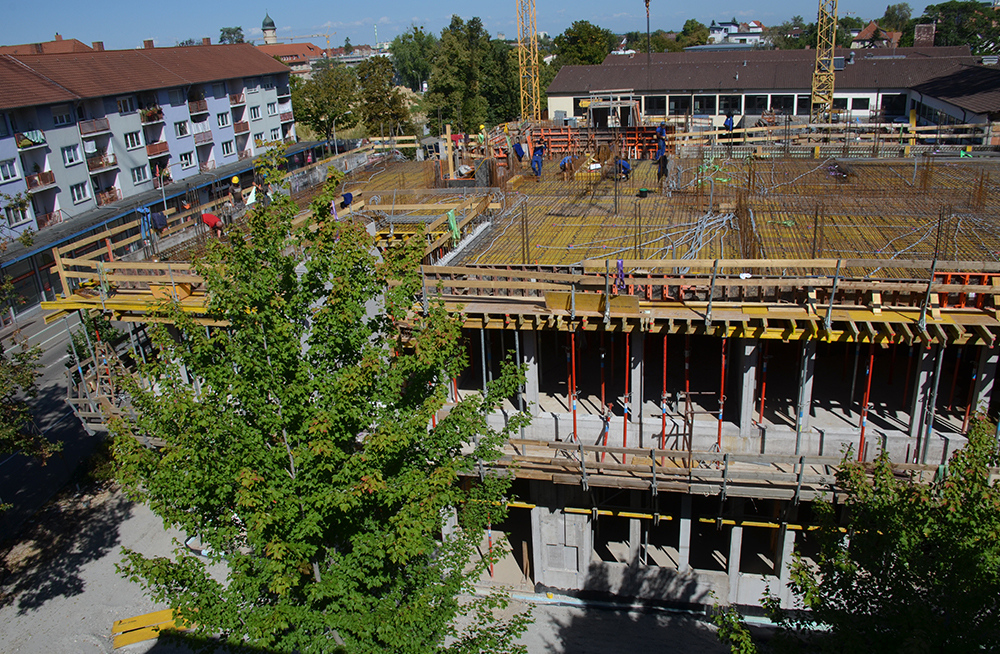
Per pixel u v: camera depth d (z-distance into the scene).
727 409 21.88
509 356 15.34
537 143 42.97
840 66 80.81
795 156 38.28
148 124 63.91
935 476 16.42
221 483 12.36
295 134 88.38
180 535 27.20
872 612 13.14
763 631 21.64
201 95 70.81
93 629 23.22
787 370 24.12
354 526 13.46
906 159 34.56
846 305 18.64
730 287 20.47
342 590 12.85
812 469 20.12
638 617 22.77
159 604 24.12
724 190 31.12
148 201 60.00
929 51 88.06
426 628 13.77
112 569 25.84
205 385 12.97
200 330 13.05
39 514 29.06
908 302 19.28
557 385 24.11
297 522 12.55
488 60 96.62
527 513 27.08
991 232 23.97
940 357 17.75
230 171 71.19
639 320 19.28
